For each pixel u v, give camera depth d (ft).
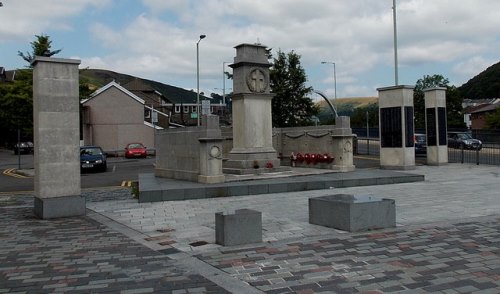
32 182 73.10
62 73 37.60
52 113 37.22
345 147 61.26
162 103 252.62
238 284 18.75
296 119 139.95
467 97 404.57
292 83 138.82
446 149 80.74
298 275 19.75
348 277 19.29
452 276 19.10
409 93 71.67
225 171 58.95
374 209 28.55
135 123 170.91
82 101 148.77
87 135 165.89
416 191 46.52
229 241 25.34
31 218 37.01
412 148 71.92
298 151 70.59
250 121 57.77
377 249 23.70
